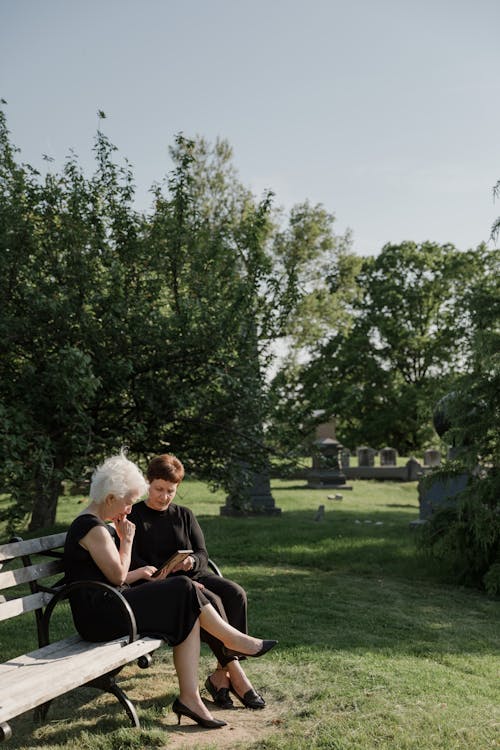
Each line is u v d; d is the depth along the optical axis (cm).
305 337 2681
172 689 454
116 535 445
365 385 4088
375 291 4181
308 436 1062
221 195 2627
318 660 509
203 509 1595
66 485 1327
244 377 960
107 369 905
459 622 678
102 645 390
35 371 912
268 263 1013
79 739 370
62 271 936
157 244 1005
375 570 916
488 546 865
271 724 398
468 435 895
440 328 4100
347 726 389
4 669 356
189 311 916
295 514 1535
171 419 988
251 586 787
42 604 416
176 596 404
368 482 2608
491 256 3922
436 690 457
